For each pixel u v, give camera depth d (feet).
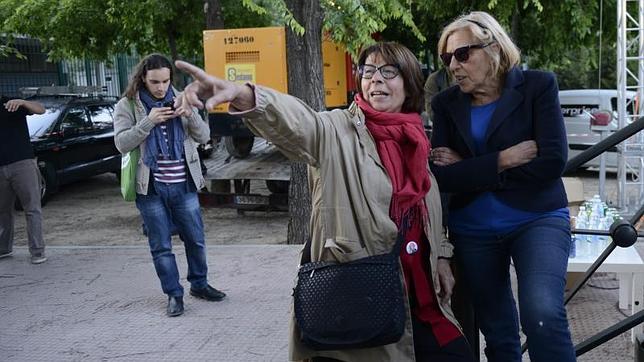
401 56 7.98
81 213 34.73
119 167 41.14
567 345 7.28
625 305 15.24
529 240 8.04
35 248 21.50
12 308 17.15
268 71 27.25
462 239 8.75
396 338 7.35
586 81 80.33
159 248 15.90
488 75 8.38
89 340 14.79
